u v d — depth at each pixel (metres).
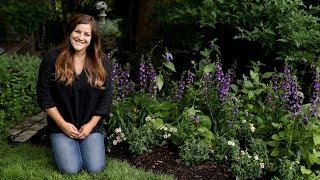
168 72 5.53
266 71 5.54
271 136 4.27
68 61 3.86
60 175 3.83
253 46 5.56
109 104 4.07
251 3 5.38
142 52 7.23
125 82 4.70
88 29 3.83
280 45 5.19
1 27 9.47
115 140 4.36
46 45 10.93
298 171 3.92
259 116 4.52
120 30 10.91
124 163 4.14
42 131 4.96
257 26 5.33
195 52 6.00
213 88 4.59
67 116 3.99
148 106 4.57
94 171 3.93
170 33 6.40
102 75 3.95
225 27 5.64
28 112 5.43
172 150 4.40
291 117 4.05
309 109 4.07
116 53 8.56
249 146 4.29
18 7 8.52
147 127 4.37
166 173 4.03
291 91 4.12
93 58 3.95
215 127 4.46
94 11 13.09
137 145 4.25
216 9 5.46
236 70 5.71
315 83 4.12
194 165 4.15
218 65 4.45
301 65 5.24
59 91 3.90
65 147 3.91
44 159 4.16
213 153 4.22
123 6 10.84
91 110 4.02
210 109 4.50
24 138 4.73
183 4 6.17
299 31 5.10
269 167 3.99
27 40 9.79
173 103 4.63
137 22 9.96
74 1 13.16
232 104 4.43
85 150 3.98
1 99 5.25
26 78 5.61
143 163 4.19
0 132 4.73
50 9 9.66
